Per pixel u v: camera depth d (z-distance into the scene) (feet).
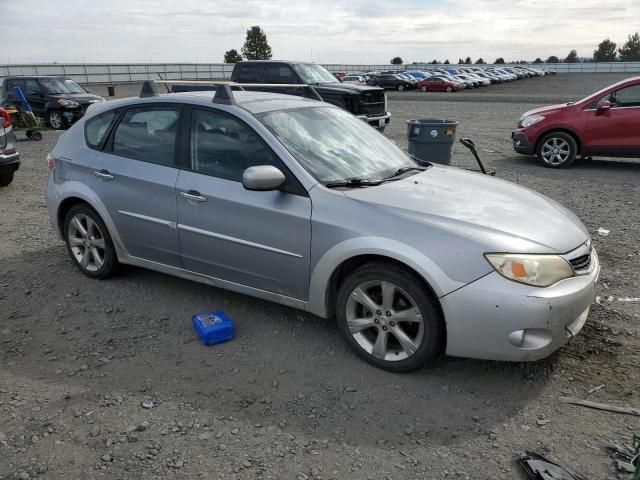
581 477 8.66
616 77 228.43
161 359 12.21
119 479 8.61
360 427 9.91
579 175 33.19
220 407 10.47
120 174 14.88
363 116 46.73
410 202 11.57
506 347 10.41
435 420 10.11
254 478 8.64
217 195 13.04
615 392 10.93
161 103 14.62
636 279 16.48
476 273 10.36
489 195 12.54
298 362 12.05
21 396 10.78
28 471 8.74
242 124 13.17
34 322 13.97
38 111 60.44
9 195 28.27
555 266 10.56
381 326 11.50
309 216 11.80
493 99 106.73
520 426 9.96
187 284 16.15
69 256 18.26
